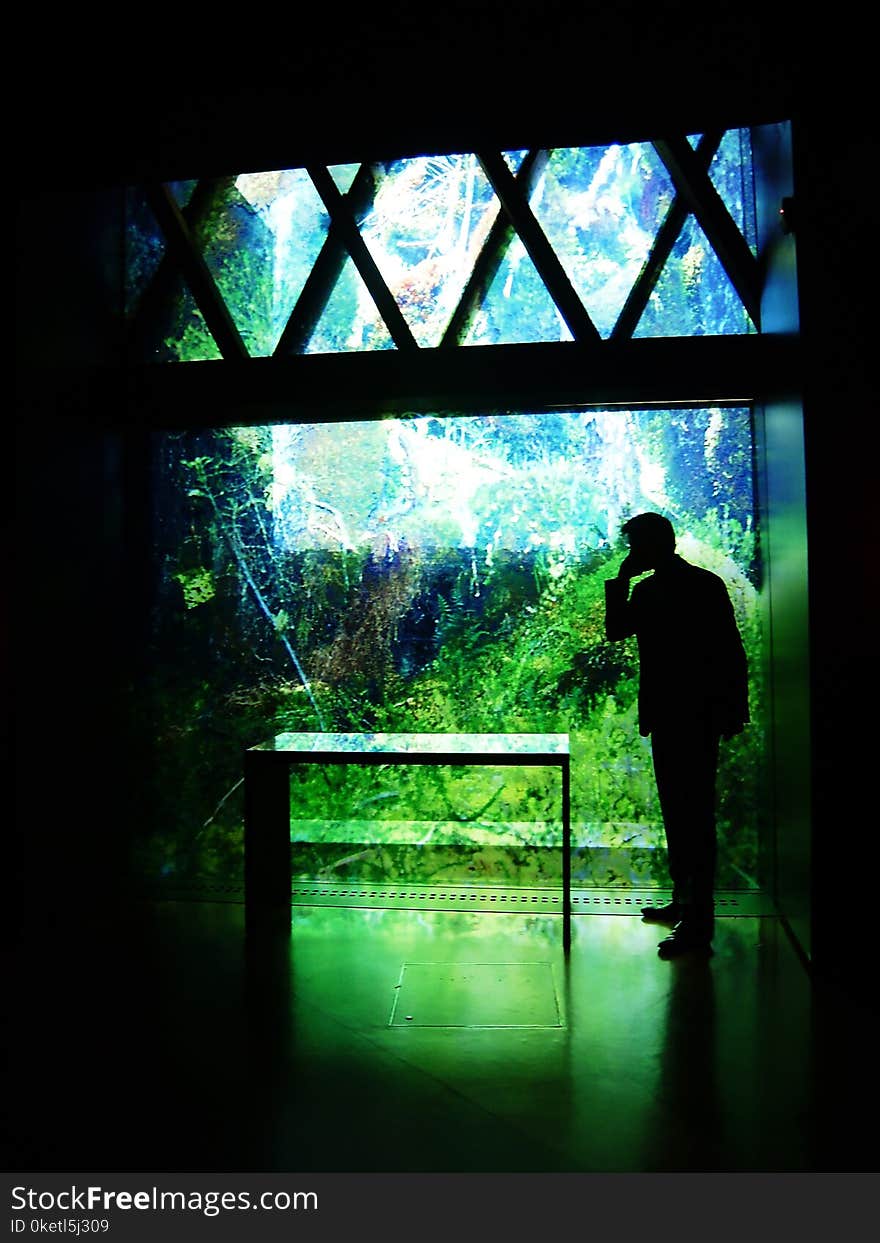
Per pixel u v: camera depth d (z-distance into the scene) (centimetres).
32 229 406
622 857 448
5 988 337
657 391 429
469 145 402
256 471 474
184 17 332
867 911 338
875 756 337
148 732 480
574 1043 287
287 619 471
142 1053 283
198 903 445
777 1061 273
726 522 439
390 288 457
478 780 458
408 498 461
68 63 354
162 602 480
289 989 334
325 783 468
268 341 469
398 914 420
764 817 434
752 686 436
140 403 464
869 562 338
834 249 346
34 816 404
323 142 395
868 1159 221
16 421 395
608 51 342
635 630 400
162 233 478
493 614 455
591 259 445
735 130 436
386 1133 236
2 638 393
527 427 452
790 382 364
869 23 337
